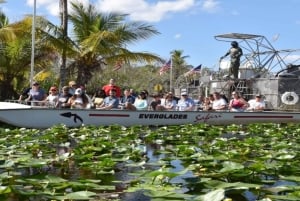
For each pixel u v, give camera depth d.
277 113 12.38
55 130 7.88
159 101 13.17
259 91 17.28
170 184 3.01
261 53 19.25
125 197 2.91
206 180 2.86
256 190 2.77
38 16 17.80
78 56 18.64
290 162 4.10
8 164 3.60
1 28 19.47
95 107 11.70
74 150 5.04
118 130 8.41
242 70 18.97
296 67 17.88
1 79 21.42
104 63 19.44
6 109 9.59
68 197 2.38
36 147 5.45
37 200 2.56
